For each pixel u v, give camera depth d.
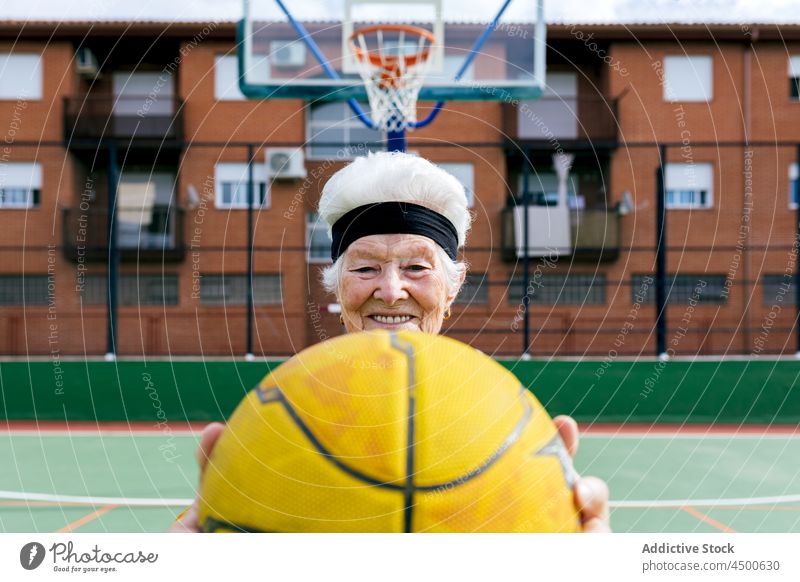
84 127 14.88
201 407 9.36
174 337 14.05
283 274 13.38
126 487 5.80
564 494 1.08
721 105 14.77
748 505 5.21
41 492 5.62
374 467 0.99
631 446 7.77
